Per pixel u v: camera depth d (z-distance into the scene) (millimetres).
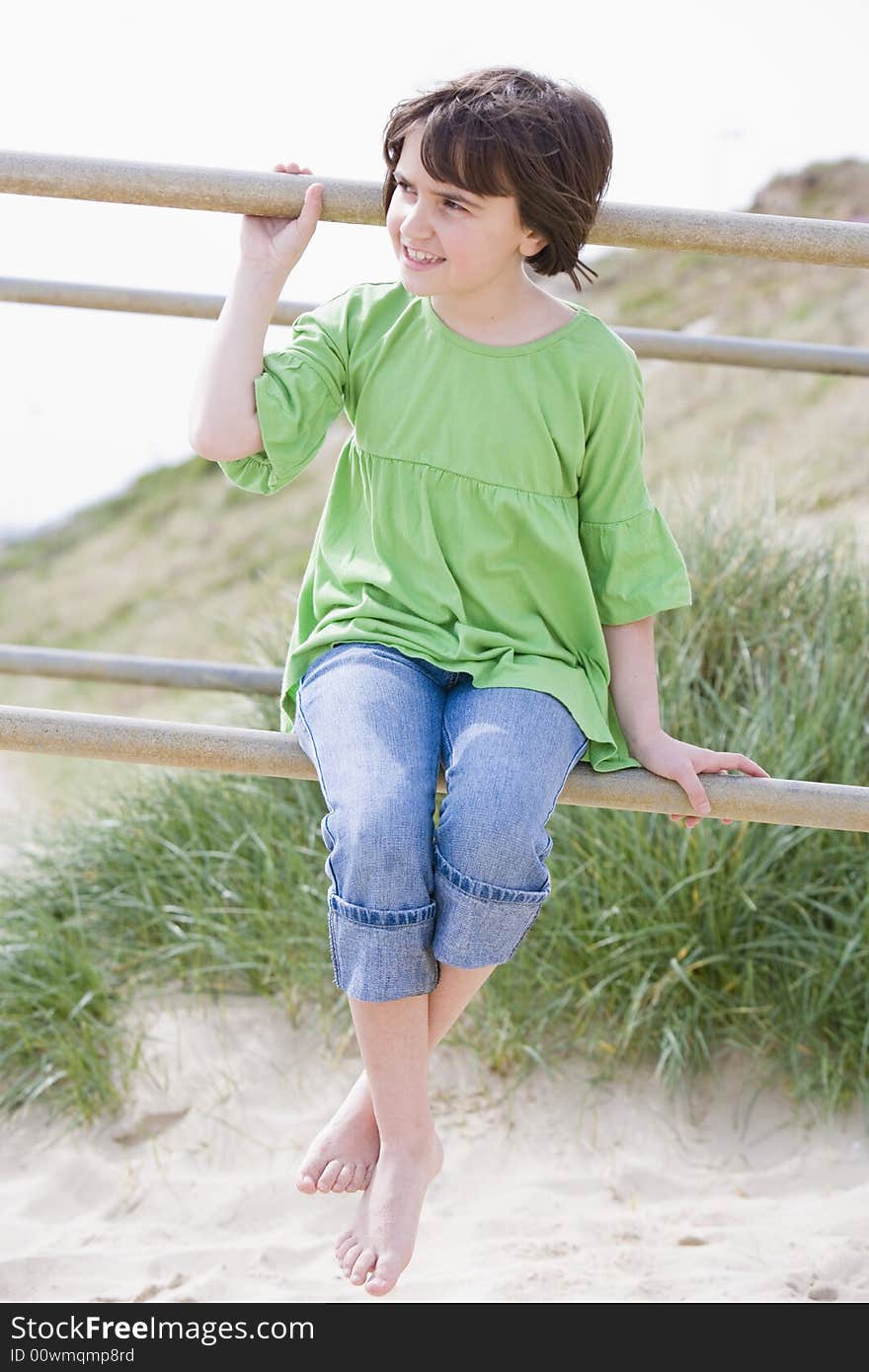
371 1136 2010
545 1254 2730
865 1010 3236
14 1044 3424
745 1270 2631
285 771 2006
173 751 2004
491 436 2016
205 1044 3434
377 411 2055
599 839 3408
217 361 1975
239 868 3666
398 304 2104
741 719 3549
